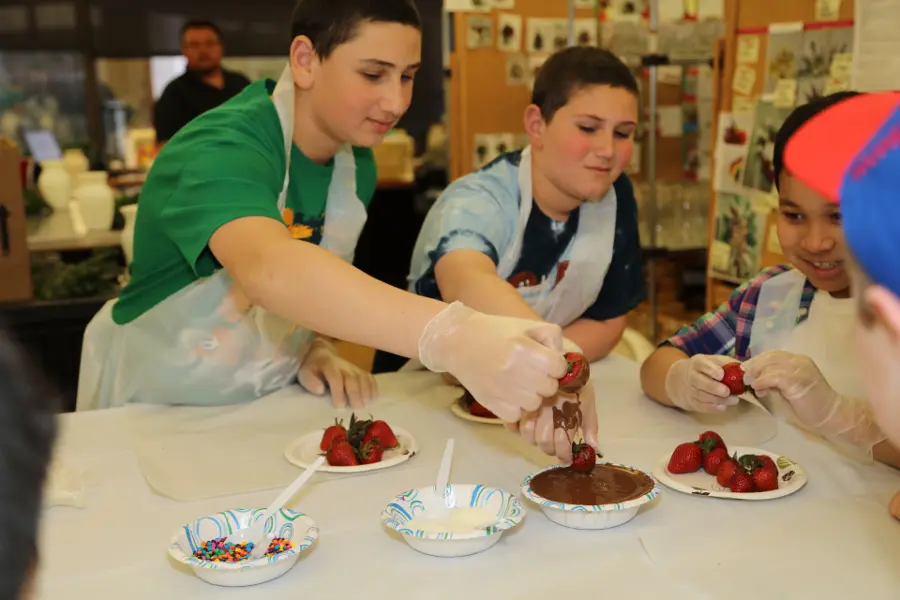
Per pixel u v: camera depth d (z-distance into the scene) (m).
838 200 0.71
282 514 1.28
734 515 1.33
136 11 6.40
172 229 1.61
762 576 1.15
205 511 1.38
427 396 1.97
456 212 2.06
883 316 0.64
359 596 1.12
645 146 4.36
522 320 1.33
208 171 1.60
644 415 1.81
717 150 3.46
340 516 1.35
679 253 4.09
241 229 1.50
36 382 0.51
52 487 1.39
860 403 1.56
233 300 1.86
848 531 1.27
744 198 3.32
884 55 2.52
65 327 3.38
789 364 1.58
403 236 5.80
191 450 1.64
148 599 1.12
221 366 1.90
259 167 1.66
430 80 6.91
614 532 1.28
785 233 1.77
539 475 1.41
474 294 1.82
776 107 3.12
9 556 0.48
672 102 4.38
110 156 6.54
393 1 1.70
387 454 1.61
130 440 1.69
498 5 4.48
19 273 3.33
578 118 2.00
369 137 1.79
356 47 1.69
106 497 1.43
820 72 2.93
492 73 4.54
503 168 2.16
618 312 2.34
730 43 3.36
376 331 1.36
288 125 1.83
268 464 1.57
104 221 4.09
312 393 1.99
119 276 3.64
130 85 6.52
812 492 1.42
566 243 2.20
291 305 1.40
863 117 0.77
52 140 6.33
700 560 1.19
